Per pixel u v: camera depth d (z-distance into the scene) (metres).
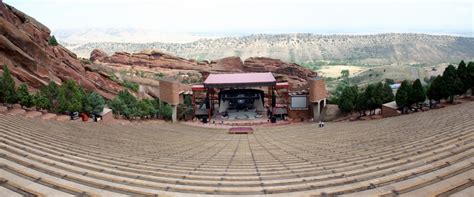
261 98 72.44
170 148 22.80
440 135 18.16
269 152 21.61
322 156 17.62
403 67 181.62
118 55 106.88
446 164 10.61
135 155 17.61
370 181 9.84
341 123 45.62
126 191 9.52
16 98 31.50
